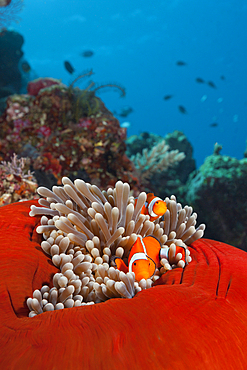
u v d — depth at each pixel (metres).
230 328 0.86
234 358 0.79
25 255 1.25
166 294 0.95
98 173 4.48
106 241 1.47
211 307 0.94
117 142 4.59
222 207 6.63
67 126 4.54
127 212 1.49
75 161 4.41
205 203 6.68
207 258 1.39
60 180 4.30
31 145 4.45
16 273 1.12
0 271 1.11
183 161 8.90
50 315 0.89
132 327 0.80
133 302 0.91
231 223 6.66
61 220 1.48
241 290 1.05
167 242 1.59
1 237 1.32
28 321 0.86
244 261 1.30
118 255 1.42
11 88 11.75
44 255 1.36
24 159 3.68
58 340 0.74
